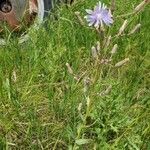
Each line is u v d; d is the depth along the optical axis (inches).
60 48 20.3
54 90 18.8
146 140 16.1
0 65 19.6
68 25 21.3
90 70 17.7
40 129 16.6
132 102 17.7
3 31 21.3
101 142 15.6
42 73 19.6
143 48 20.7
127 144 15.7
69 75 18.0
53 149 15.6
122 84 18.4
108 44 12.7
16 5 20.7
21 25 21.0
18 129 17.1
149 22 21.7
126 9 22.5
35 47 20.1
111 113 16.3
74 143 15.4
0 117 17.3
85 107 16.4
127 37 20.8
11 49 20.0
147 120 16.8
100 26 12.4
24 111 17.7
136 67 19.3
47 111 17.9
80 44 21.2
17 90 18.4
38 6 21.0
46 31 21.1
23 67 19.5
